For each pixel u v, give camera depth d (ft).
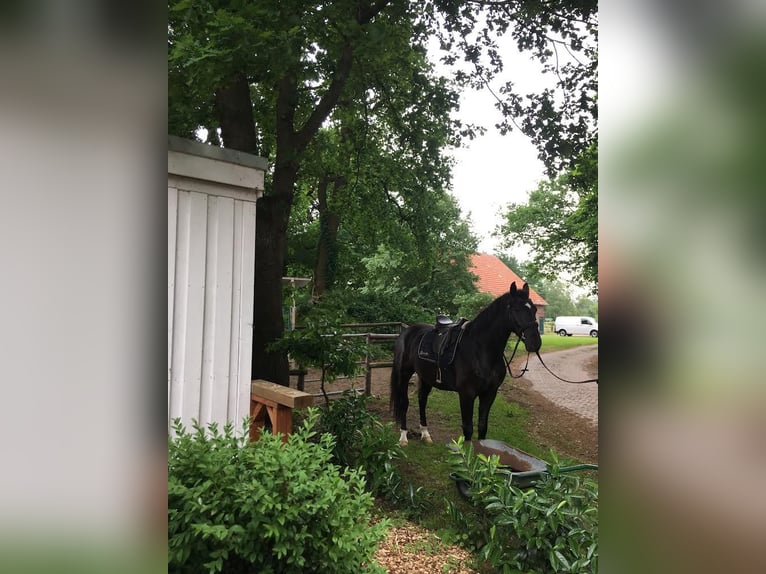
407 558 10.57
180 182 10.71
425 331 18.04
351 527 6.40
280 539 5.77
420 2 22.43
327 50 15.48
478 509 10.90
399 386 18.84
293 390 12.67
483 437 15.55
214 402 11.19
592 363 49.73
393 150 31.01
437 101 27.14
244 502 5.76
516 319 14.21
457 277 59.16
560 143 24.36
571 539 8.57
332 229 49.37
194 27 11.92
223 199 11.39
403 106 27.96
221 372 11.32
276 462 6.22
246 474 6.14
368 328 46.68
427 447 18.34
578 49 22.95
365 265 59.06
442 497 13.83
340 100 24.11
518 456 12.25
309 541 6.15
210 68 11.69
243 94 18.43
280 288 18.83
